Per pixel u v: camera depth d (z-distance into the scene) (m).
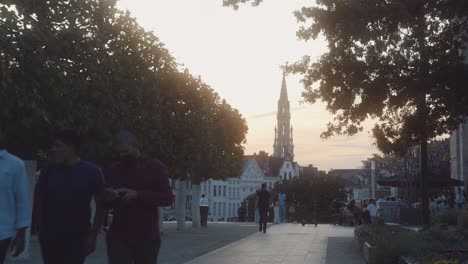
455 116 17.78
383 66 17.31
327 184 84.88
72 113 18.06
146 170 6.98
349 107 18.39
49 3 16.73
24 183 6.50
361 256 17.36
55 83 16.55
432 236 15.32
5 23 13.63
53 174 6.71
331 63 17.81
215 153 34.00
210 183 129.38
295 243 21.89
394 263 13.76
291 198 84.56
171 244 21.89
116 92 20.91
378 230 18.62
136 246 6.81
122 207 6.83
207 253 18.06
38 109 14.51
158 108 24.88
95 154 21.70
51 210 6.58
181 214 31.70
